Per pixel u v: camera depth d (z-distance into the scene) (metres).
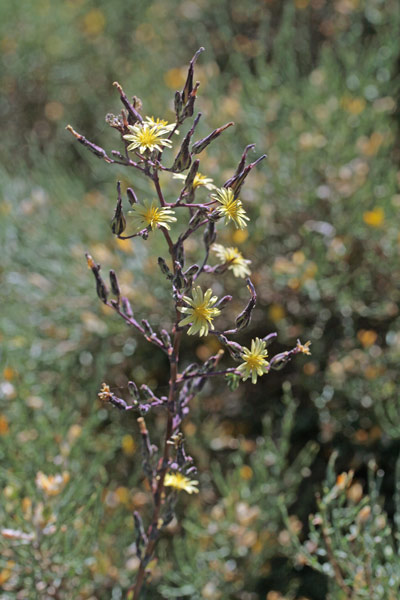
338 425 0.53
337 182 0.59
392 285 0.57
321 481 0.53
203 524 0.49
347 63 0.71
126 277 0.58
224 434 0.54
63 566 0.45
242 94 0.68
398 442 0.53
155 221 0.32
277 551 0.50
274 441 0.55
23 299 0.61
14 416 0.51
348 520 0.42
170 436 0.36
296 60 0.79
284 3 0.82
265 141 0.63
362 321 0.57
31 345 0.56
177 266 0.33
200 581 0.47
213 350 0.57
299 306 0.57
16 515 0.45
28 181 0.70
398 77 0.71
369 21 0.76
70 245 0.62
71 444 0.49
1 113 0.89
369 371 0.52
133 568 0.48
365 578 0.43
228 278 0.58
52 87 0.87
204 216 0.33
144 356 0.58
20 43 0.89
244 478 0.49
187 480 0.37
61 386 0.53
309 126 0.64
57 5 0.91
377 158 0.62
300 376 0.55
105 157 0.32
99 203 0.65
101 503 0.46
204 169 0.60
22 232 0.64
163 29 0.85
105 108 0.81
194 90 0.32
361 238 0.57
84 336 0.58
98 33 0.89
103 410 0.53
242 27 0.84
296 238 0.59
